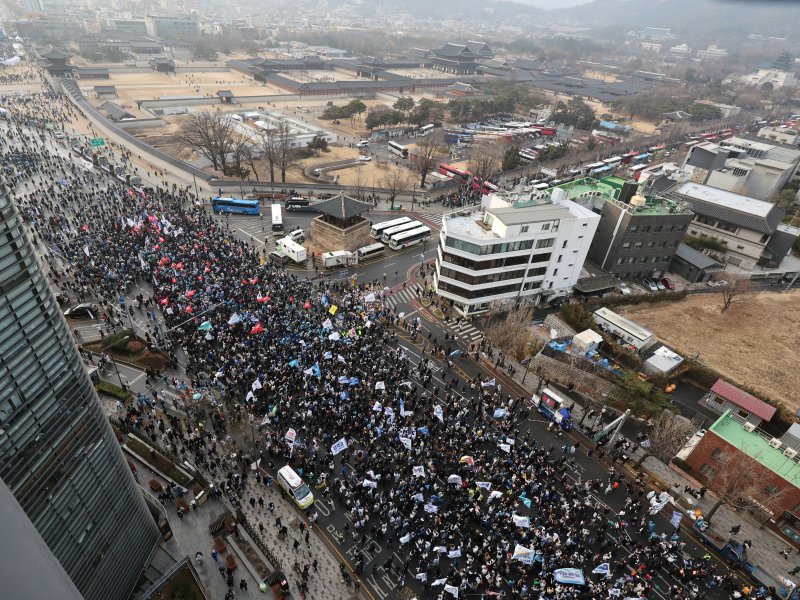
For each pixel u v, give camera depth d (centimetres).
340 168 16300
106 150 15438
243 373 6444
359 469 5444
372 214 12975
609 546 4966
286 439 5397
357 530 4900
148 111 19950
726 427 6072
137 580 4375
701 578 4803
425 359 7494
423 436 5853
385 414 5909
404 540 4575
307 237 11319
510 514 5000
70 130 17138
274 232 11194
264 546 4631
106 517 3941
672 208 10225
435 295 9406
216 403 6141
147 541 4528
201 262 8738
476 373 7431
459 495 5206
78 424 3600
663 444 6116
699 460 6038
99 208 10838
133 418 5941
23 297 3047
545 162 17612
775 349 8662
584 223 8856
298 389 6356
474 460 5619
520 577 4553
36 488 3259
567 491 5462
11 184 11594
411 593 4434
